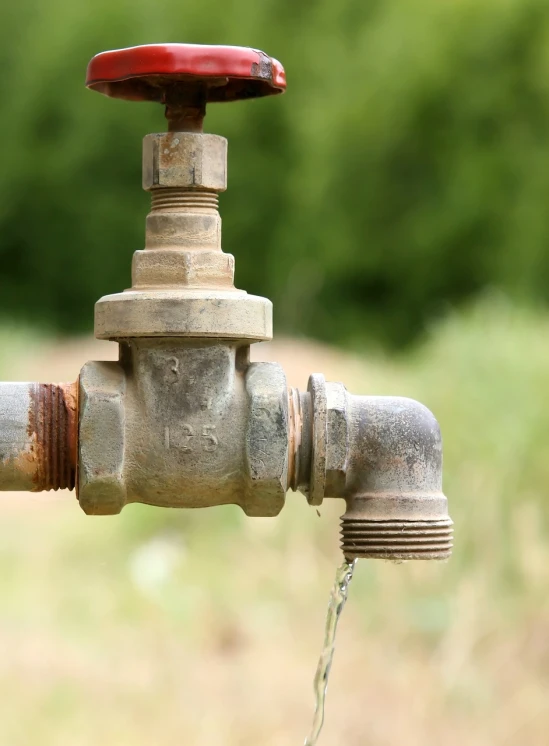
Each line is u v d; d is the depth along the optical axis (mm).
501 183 21516
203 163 2119
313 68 23844
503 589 6219
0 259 24734
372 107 22266
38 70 24562
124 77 2033
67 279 24766
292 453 2117
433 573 6340
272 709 5406
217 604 6719
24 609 6688
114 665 5891
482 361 7250
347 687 5699
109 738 5055
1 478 2104
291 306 22062
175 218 2119
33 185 24531
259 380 2098
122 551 7773
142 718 5250
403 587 6371
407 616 6172
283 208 24000
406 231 22172
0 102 24906
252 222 24234
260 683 5688
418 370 8172
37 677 5656
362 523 2152
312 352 12367
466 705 5461
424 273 22109
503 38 21469
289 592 6805
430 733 5242
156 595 6812
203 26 24625
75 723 5191
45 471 2100
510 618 5992
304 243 22812
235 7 24641
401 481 2160
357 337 21422
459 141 21812
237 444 2094
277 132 24297
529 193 21266
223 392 2100
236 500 2137
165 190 2135
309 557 7066
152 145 2131
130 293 2066
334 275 22547
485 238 21656
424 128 22031
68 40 24609
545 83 21156
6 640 6160
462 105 21703
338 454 2125
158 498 2121
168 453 2086
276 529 7305
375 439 2152
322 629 6406
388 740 5188
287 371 10492
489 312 8805
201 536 7676
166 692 5543
